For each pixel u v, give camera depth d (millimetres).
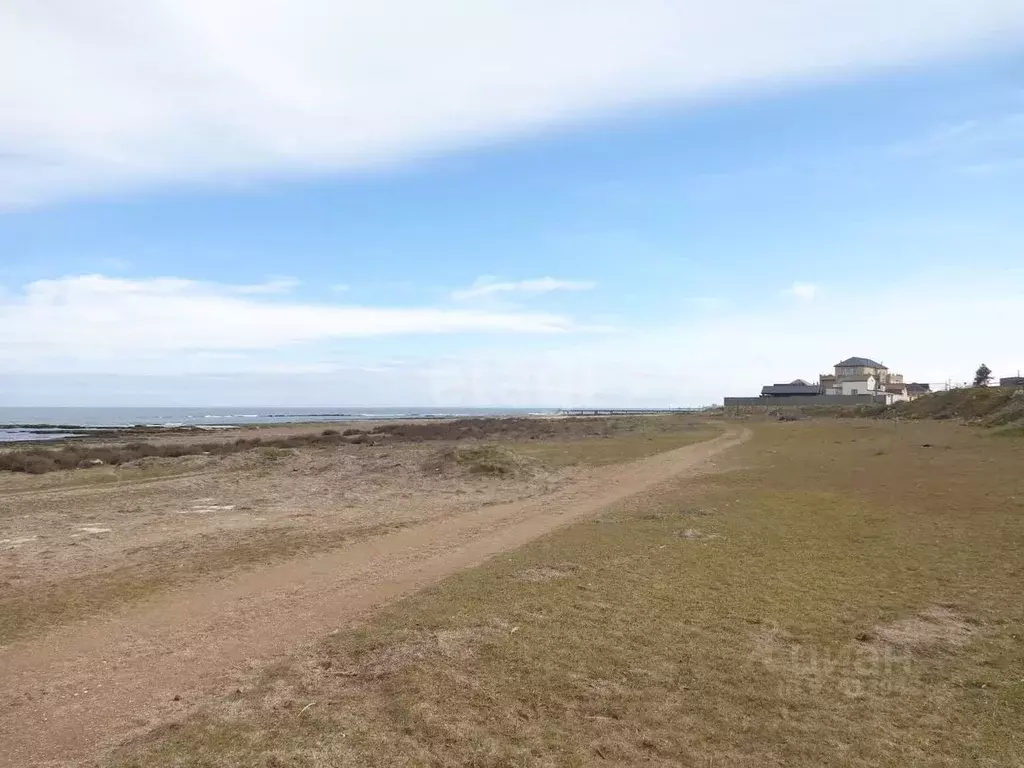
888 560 11031
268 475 27391
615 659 6855
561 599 9000
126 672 7195
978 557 11000
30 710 6262
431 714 5668
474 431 63250
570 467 28578
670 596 9141
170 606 9734
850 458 27828
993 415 43406
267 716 5773
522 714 5684
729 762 4957
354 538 14695
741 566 10820
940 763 4945
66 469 31188
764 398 116000
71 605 9812
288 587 10695
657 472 26312
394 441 52625
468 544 13836
